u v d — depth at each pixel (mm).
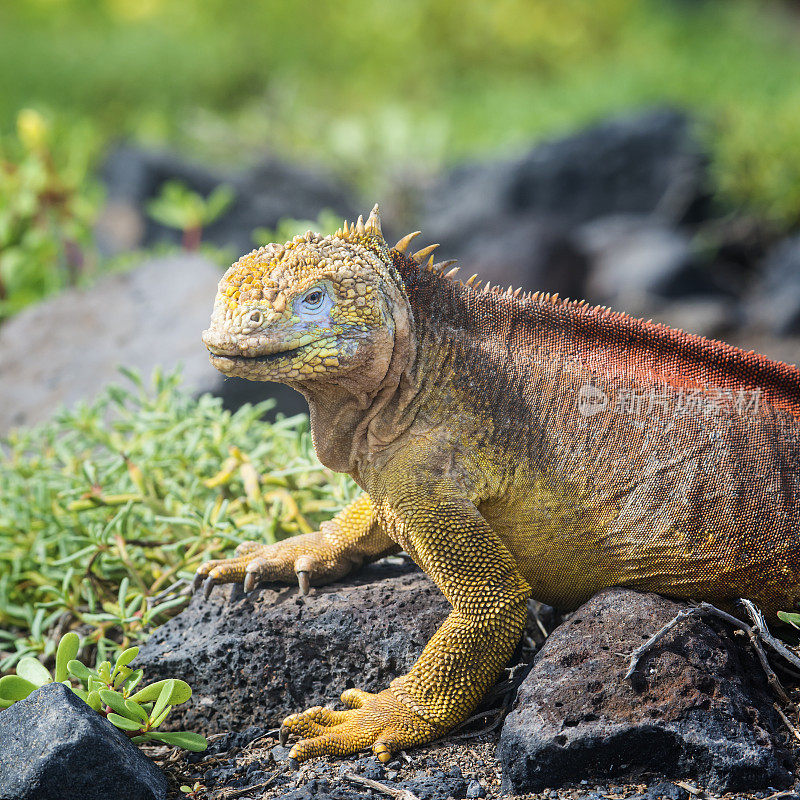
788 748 5594
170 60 33781
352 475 6441
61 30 41625
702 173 21672
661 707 5520
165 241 20328
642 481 6105
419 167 25828
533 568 6281
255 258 5855
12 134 26938
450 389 6152
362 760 5898
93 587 7883
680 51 35406
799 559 6055
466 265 20094
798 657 5773
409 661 6281
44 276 14031
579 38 38125
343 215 23469
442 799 5516
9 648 8180
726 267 20609
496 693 6316
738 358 6398
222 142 27531
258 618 6543
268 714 6496
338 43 36781
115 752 5602
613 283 19750
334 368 5770
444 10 37906
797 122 20797
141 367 10695
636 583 6227
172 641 6656
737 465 6117
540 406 6188
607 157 22750
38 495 8500
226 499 8281
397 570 7180
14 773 5473
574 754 5461
